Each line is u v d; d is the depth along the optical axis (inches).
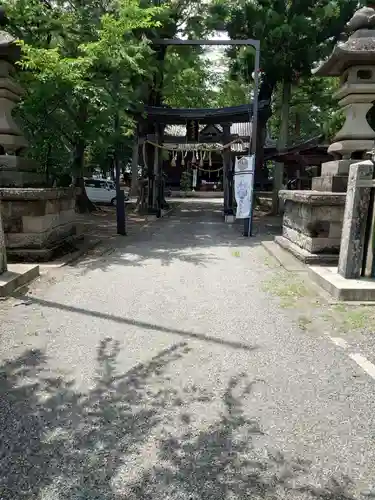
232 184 602.5
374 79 274.7
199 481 86.4
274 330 166.9
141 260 306.2
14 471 88.7
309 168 620.4
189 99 861.8
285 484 85.8
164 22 539.5
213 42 445.1
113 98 381.1
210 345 152.8
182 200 1151.0
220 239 421.7
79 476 87.5
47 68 305.0
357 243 213.2
